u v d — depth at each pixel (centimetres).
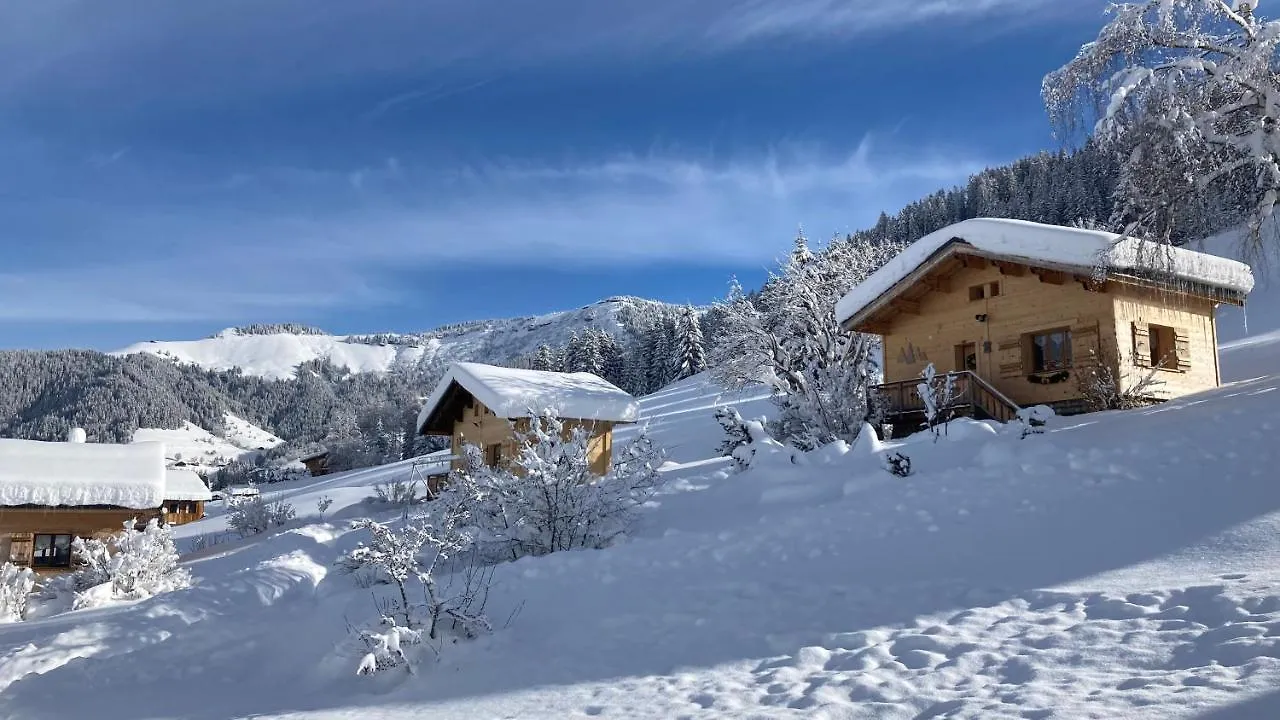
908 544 878
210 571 2016
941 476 1098
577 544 1153
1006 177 9788
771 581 825
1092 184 7894
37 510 2481
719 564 916
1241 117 1525
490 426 2523
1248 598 560
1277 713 393
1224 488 876
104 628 1253
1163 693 442
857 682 532
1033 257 1814
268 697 729
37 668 1066
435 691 674
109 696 769
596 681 637
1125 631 550
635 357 9469
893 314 2236
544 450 1218
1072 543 797
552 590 902
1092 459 1055
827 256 3009
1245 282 1973
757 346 2767
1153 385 1845
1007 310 1995
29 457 2564
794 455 1405
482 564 1117
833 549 902
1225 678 448
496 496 1173
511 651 742
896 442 1477
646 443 1290
